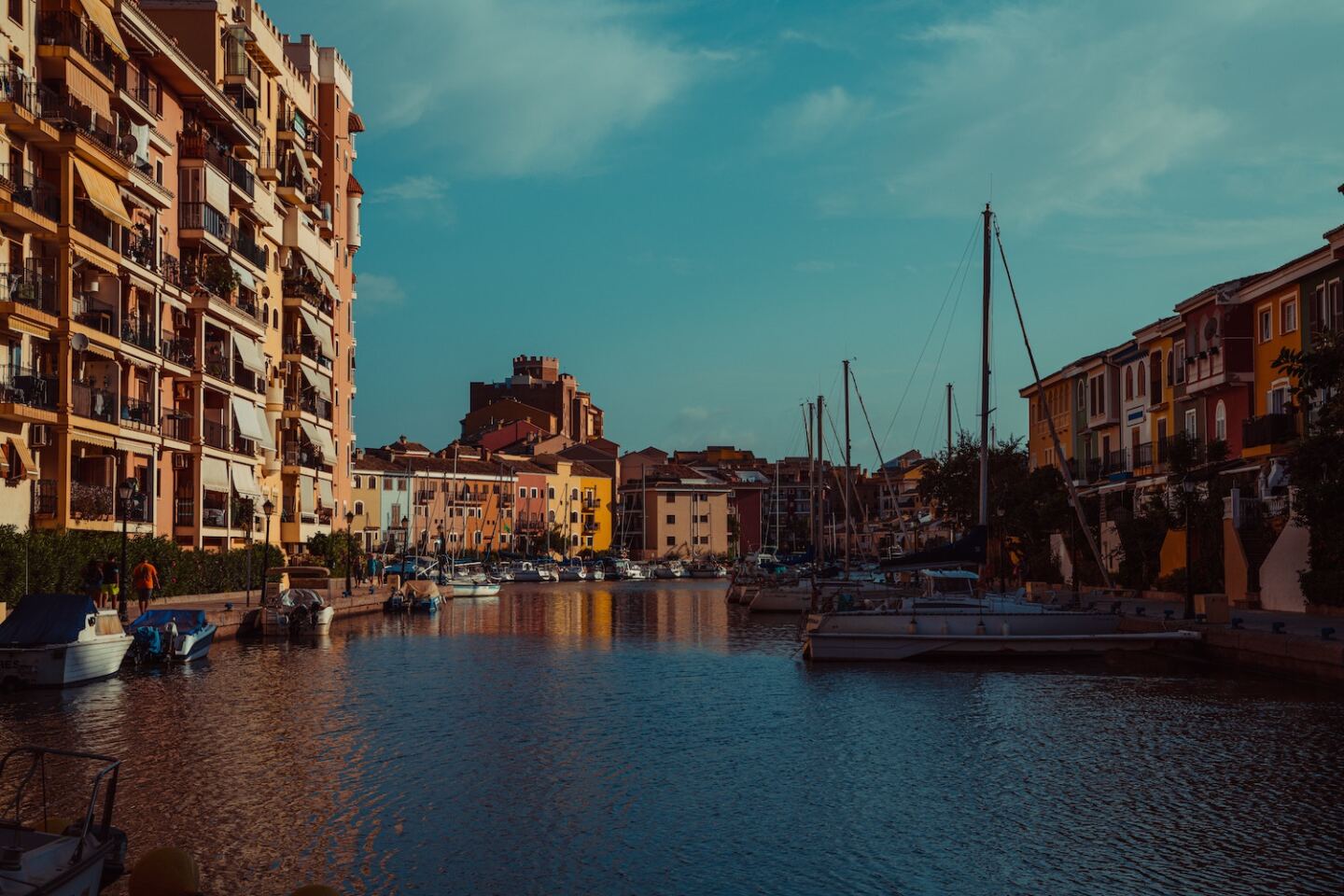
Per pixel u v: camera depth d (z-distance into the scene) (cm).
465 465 16975
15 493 4362
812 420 9331
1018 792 2036
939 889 1532
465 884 1555
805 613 5181
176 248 5922
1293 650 3189
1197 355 5706
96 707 2928
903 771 2223
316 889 1173
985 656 4088
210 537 6134
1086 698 3130
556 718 2853
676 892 1526
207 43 6450
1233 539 5112
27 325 4353
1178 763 2244
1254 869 1595
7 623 3259
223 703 3042
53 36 4609
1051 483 7081
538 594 11369
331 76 8662
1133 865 1617
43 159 4572
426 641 5125
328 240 8494
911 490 18862
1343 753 2311
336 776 2167
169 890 1228
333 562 7788
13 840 1194
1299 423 4841
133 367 5272
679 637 5488
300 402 7519
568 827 1825
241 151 6719
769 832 1800
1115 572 6391
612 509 19888
